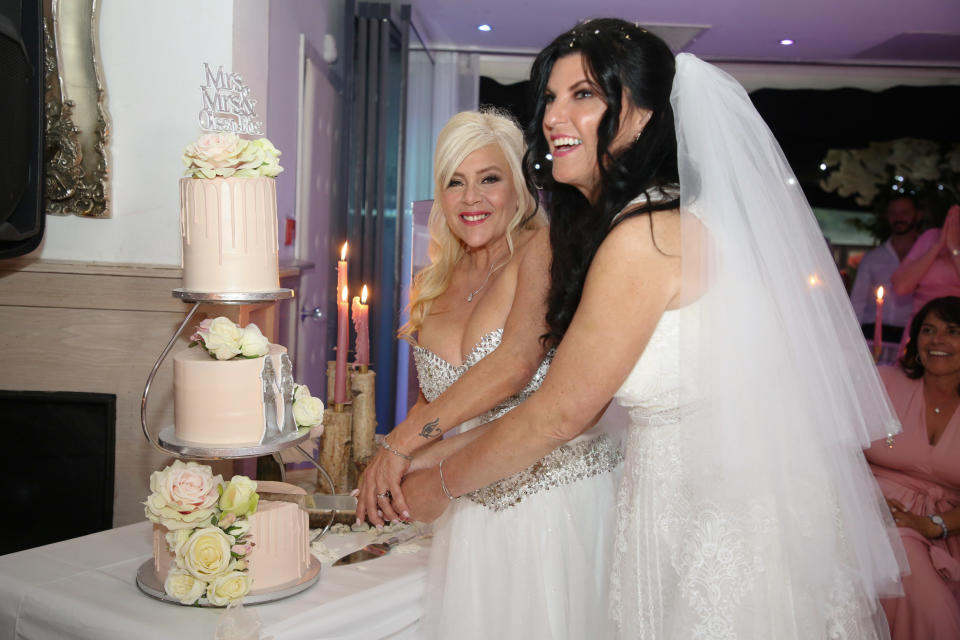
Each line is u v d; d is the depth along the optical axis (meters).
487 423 1.91
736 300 1.39
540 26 6.57
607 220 1.49
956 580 2.66
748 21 6.20
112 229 2.49
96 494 2.47
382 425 5.39
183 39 2.44
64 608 1.58
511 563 1.75
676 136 1.46
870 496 1.54
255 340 1.63
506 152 2.07
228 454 1.57
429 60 6.99
